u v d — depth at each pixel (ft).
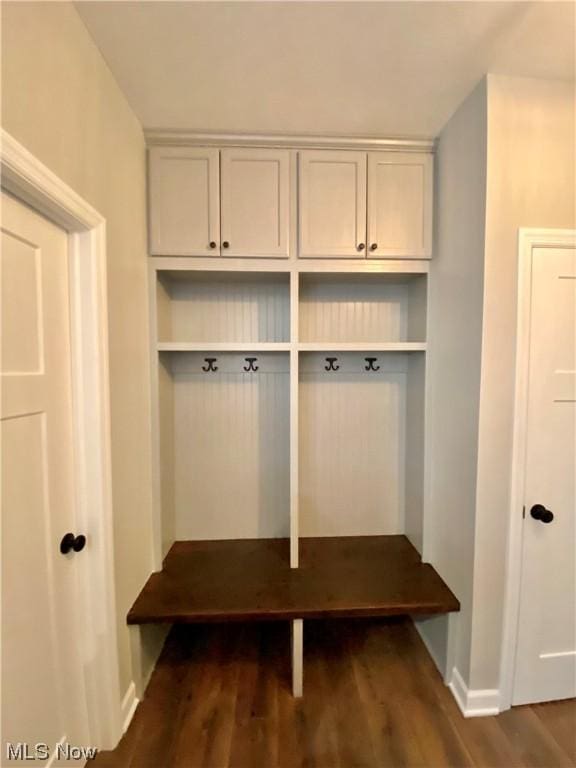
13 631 3.42
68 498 4.27
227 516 7.43
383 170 6.13
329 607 5.32
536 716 5.21
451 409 5.74
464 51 4.39
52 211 3.70
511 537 5.12
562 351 5.08
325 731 4.97
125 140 5.14
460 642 5.45
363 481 7.54
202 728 5.00
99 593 4.55
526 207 4.88
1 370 3.24
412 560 6.61
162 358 6.43
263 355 7.32
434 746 4.79
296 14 3.88
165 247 5.96
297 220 6.12
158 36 4.15
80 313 4.30
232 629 6.98
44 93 3.36
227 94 5.07
